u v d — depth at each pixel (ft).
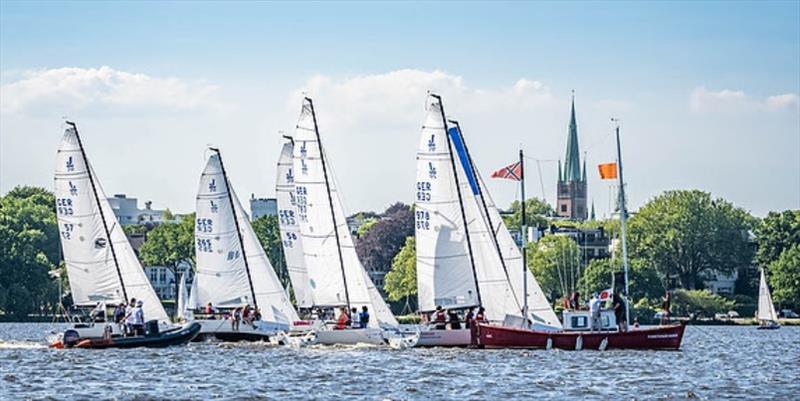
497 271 503.20
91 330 504.84
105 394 342.44
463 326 497.05
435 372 401.08
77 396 337.52
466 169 507.30
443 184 495.00
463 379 381.81
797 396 352.90
